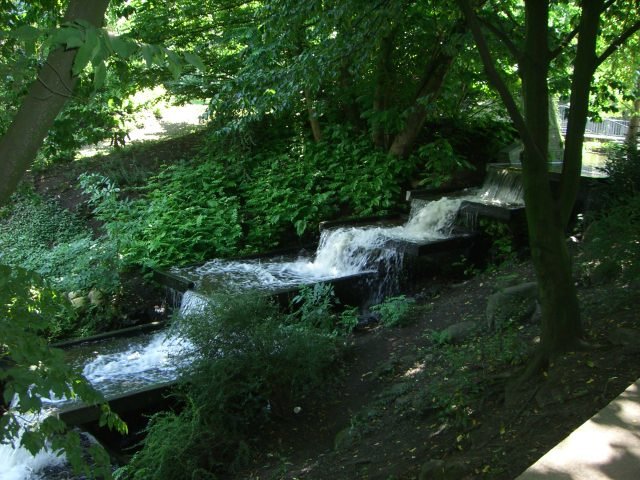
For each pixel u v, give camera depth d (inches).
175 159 584.1
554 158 566.6
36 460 269.9
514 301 297.0
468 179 528.4
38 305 125.3
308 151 553.0
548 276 213.2
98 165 584.1
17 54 148.2
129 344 361.7
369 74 542.3
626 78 515.2
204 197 504.7
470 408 216.8
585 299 267.1
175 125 689.0
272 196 503.8
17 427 107.4
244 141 557.6
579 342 212.4
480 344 275.3
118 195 520.7
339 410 271.6
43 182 566.3
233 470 243.3
